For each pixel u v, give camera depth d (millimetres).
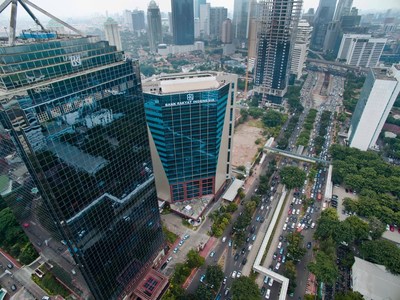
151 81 140250
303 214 171875
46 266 122688
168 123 140125
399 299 114625
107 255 98938
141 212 114438
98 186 85188
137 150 100875
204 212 173375
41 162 65000
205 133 150125
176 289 122000
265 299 123125
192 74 156875
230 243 151250
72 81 67500
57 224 78562
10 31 67875
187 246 150625
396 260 126000
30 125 60562
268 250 147375
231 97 157375
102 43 81688
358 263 130625
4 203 165000
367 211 164000
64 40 73312
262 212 174625
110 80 79188
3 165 76438
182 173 163625
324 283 128375
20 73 59719
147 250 127188
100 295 100562
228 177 196375
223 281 131375
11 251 143000
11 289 126875
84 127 74125
